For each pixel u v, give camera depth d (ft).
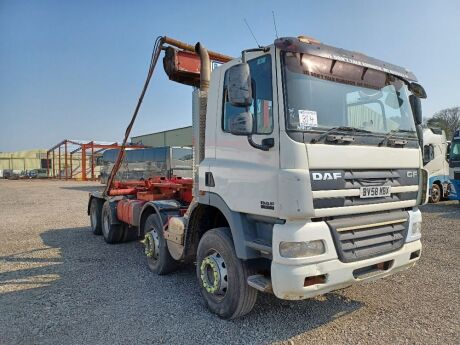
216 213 15.66
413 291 16.33
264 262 13.07
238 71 10.91
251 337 12.21
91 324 13.35
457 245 24.98
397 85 14.35
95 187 105.60
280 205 10.84
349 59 12.53
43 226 35.53
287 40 11.18
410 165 13.55
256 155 11.95
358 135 12.00
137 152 35.50
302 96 11.32
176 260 17.60
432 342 11.82
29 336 12.51
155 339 12.16
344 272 11.29
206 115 14.76
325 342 11.85
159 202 19.75
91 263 21.58
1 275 19.48
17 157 233.55
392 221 12.65
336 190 11.13
